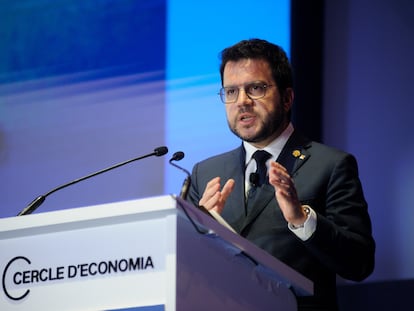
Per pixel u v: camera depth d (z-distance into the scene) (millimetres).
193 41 7305
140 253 3238
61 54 7500
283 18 7445
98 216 3268
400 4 7387
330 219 4383
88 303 3299
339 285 6902
